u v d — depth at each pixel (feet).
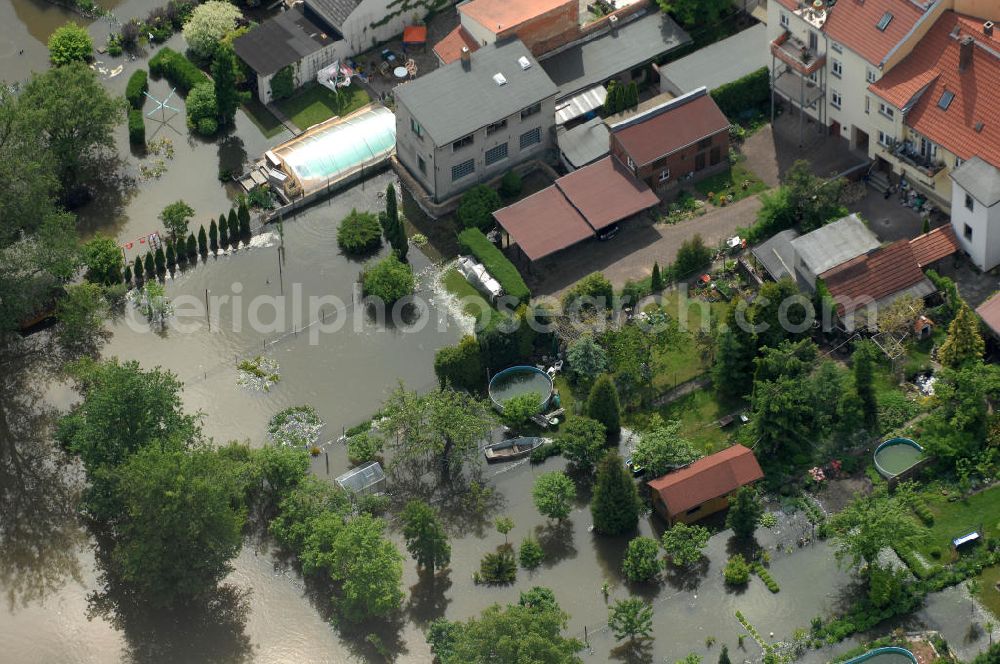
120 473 631.56
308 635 631.56
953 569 618.03
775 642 607.78
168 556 619.26
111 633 638.94
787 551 636.48
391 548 624.18
